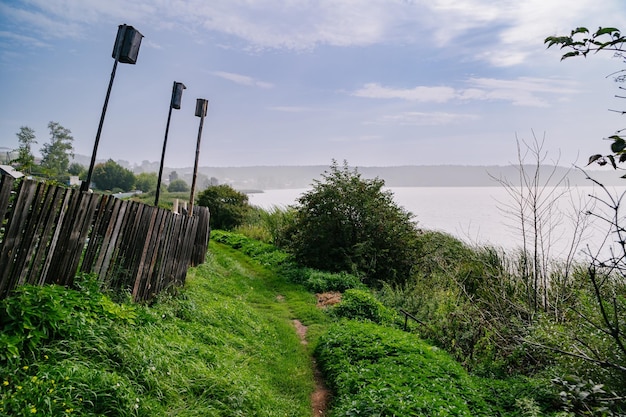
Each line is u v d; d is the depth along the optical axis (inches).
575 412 185.0
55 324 145.5
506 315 310.0
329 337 308.3
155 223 269.4
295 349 306.2
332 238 621.6
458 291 378.3
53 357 138.1
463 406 200.4
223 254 671.8
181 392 165.8
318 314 401.1
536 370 270.4
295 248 638.5
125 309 199.3
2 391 115.1
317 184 659.4
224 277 480.7
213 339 240.8
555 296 304.5
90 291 191.8
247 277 532.1
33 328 138.0
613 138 91.0
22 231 154.8
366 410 192.9
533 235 327.0
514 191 315.6
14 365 124.1
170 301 273.4
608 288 203.5
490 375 275.6
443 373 242.7
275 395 220.2
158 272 282.7
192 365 185.9
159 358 172.6
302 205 676.7
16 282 154.5
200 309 281.1
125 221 230.7
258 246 764.6
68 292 175.6
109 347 159.8
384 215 643.5
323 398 238.4
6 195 140.9
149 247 265.0
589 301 216.8
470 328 312.7
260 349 271.1
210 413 159.9
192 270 413.4
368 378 231.8
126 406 134.3
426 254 624.4
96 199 200.1
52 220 169.6
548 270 328.8
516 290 345.1
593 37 86.4
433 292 453.1
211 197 1074.1
